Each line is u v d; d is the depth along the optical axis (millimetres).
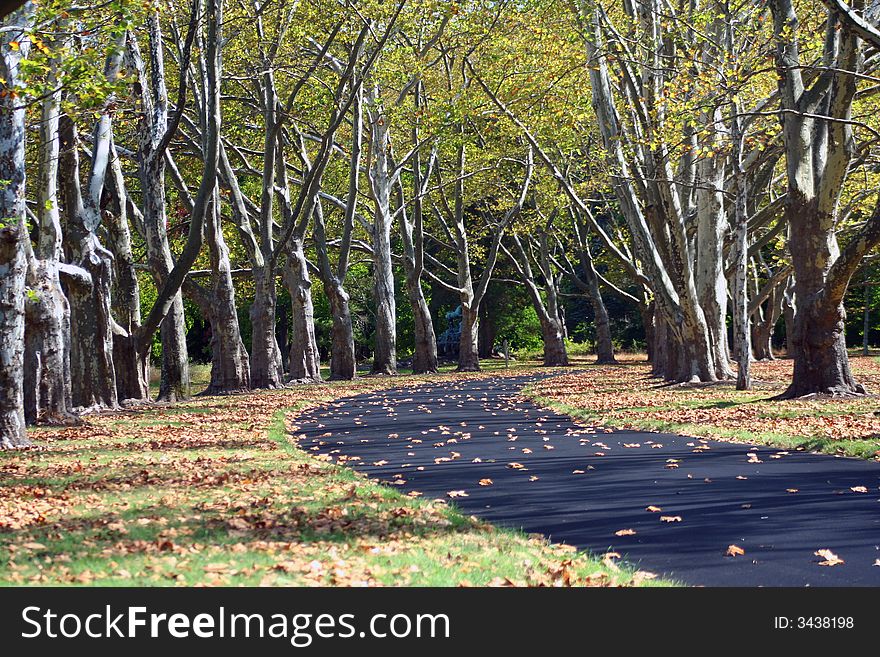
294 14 38781
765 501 11766
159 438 20625
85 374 28406
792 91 25562
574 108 33344
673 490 12711
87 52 16344
